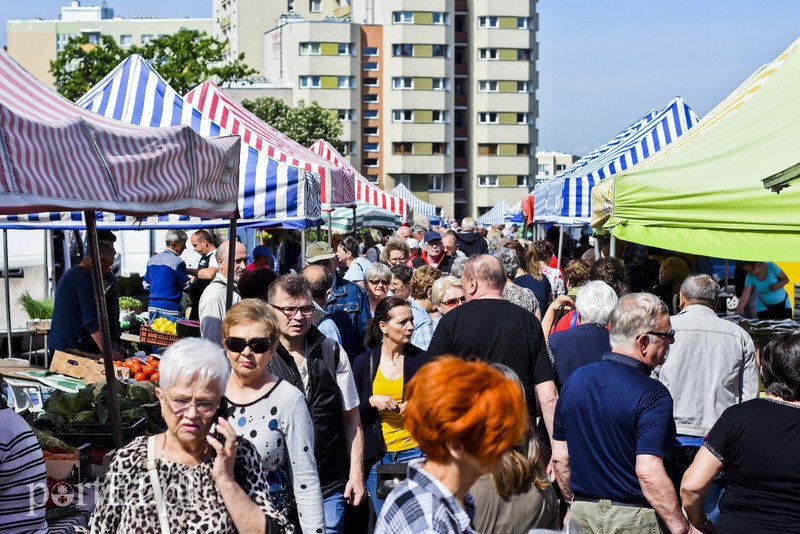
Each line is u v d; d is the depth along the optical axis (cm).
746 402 434
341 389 537
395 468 529
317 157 1398
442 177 9100
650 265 1266
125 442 555
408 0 8825
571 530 312
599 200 983
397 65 8875
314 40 8831
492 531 388
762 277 1090
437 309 853
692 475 437
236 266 980
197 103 1305
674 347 594
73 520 455
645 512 455
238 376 440
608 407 457
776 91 820
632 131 1753
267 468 434
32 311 1195
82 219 998
